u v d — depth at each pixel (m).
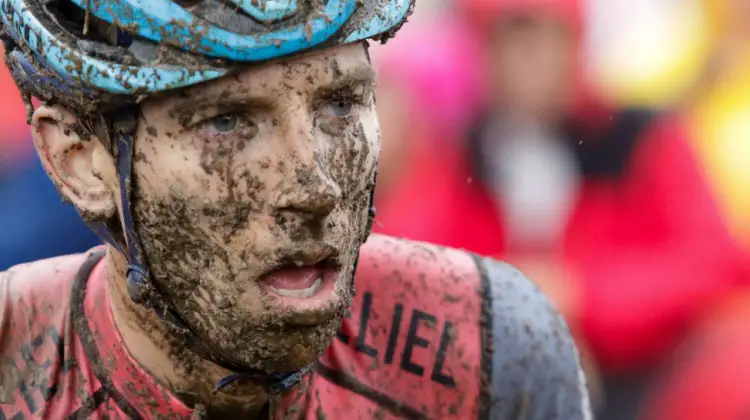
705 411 6.94
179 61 3.37
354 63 3.49
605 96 7.64
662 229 7.42
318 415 4.09
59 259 4.23
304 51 3.38
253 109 3.42
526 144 7.45
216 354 3.70
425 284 4.34
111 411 3.94
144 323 3.84
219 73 3.35
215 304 3.55
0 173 7.04
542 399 4.30
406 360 4.25
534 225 7.43
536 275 7.36
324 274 3.54
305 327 3.53
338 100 3.51
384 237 4.46
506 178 7.42
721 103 8.22
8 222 6.96
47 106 3.67
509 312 4.36
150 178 3.51
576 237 7.43
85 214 3.71
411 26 7.78
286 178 3.41
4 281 4.15
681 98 8.21
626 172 7.45
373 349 4.23
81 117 3.59
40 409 3.97
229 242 3.47
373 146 3.60
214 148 3.44
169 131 3.46
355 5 3.42
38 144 3.71
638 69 9.12
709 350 7.09
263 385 3.88
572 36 7.43
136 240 3.60
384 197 7.52
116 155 3.54
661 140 7.47
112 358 3.93
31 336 4.05
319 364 4.13
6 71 7.12
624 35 9.35
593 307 7.30
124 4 3.38
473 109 7.47
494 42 7.45
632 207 7.41
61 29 3.54
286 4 3.33
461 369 4.27
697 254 7.37
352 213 3.56
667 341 7.30
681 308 7.30
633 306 7.27
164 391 3.88
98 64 3.43
